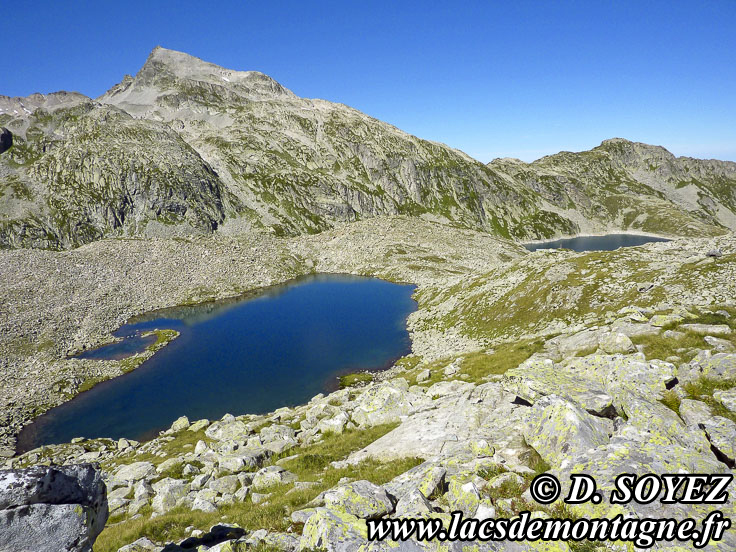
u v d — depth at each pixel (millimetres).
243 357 73250
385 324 89875
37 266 114438
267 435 31031
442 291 99312
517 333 59281
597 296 56594
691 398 16375
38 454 42312
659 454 11398
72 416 54438
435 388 31844
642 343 25828
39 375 66625
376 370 62938
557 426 14109
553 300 60969
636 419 14883
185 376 65875
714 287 43219
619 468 10945
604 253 69625
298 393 56438
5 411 55000
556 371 20250
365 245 183250
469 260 162375
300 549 10477
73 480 9977
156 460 34094
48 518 9250
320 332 86375
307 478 19625
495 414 20078
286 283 147250
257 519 14617
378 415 28000
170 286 130000
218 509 18406
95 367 70938
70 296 104938
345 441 25031
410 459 17719
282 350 76000
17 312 88500
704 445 12695
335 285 140000
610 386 17703
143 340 87000
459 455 15852
